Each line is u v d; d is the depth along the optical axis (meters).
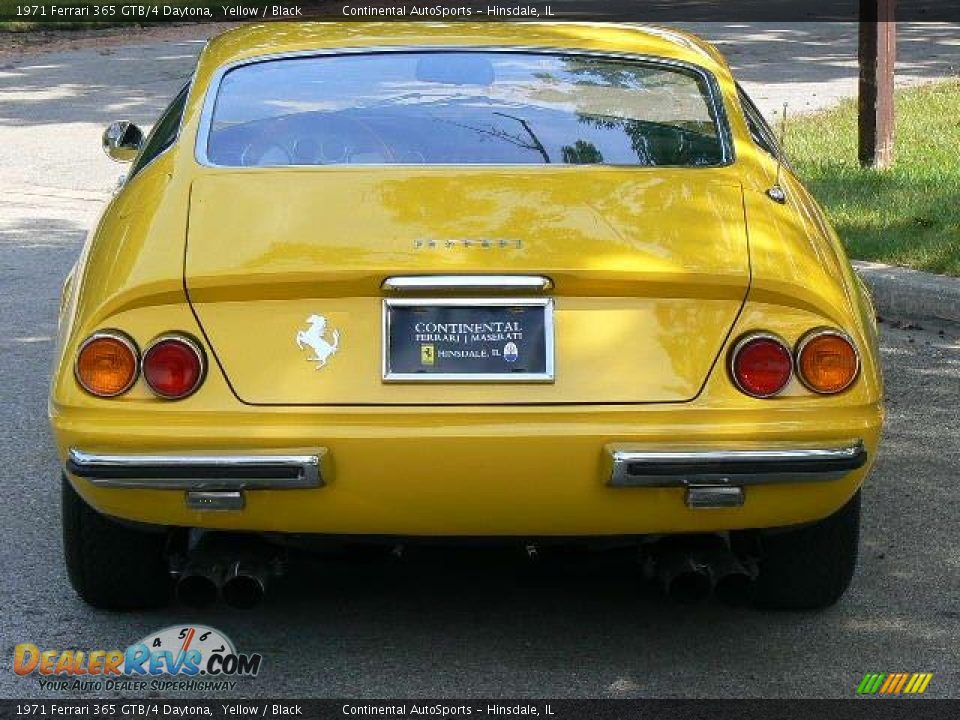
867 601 4.70
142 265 3.90
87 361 3.80
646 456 3.71
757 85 17.31
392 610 4.62
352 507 3.77
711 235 4.02
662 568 4.00
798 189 4.69
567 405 3.75
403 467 3.72
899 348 7.68
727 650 4.34
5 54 22.70
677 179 4.32
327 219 4.02
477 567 4.96
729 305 3.86
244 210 4.09
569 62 4.83
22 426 6.50
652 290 3.83
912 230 9.23
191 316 3.81
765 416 3.79
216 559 3.97
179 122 4.66
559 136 4.48
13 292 8.89
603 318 3.82
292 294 3.80
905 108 14.49
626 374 3.79
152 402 3.77
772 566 4.46
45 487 5.74
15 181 12.69
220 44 5.11
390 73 4.75
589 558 4.29
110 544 4.33
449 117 4.54
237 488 3.75
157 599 4.53
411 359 3.77
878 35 11.36
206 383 3.77
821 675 4.18
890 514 5.47
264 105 4.61
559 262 3.80
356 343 3.78
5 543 5.15
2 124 16.02
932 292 8.12
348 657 4.27
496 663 4.24
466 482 3.74
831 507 3.96
